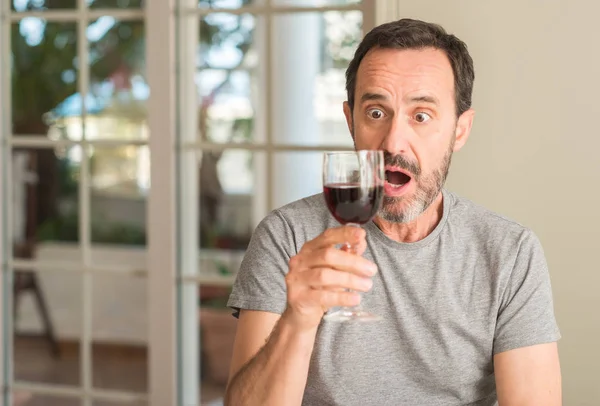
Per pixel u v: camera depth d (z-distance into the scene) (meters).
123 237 5.86
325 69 3.77
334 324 1.60
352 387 1.60
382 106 1.59
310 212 1.70
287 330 1.40
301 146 3.12
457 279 1.62
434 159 1.58
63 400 4.13
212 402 3.97
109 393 3.41
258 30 4.09
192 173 3.30
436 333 1.60
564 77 2.53
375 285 1.63
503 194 2.60
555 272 2.56
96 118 5.51
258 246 1.67
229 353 4.20
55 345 5.01
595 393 2.54
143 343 5.14
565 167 2.54
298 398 1.44
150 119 3.21
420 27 1.60
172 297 3.22
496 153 2.59
